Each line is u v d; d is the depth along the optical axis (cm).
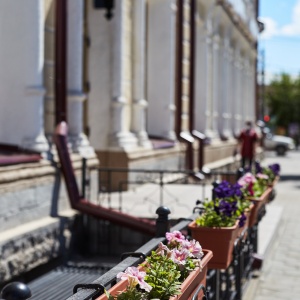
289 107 7744
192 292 396
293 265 941
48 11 978
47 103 981
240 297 668
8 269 745
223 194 629
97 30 1316
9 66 922
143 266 371
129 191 1303
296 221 1407
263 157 3869
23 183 832
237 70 2891
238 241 599
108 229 970
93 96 1321
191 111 1873
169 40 1661
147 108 1691
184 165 1761
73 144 1027
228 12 2378
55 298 691
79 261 911
